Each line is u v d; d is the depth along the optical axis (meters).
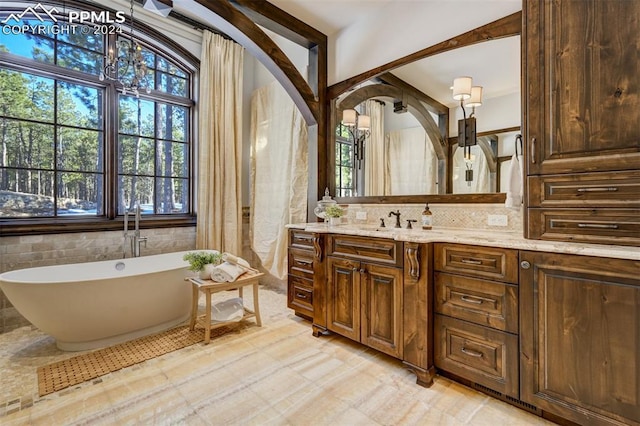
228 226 4.07
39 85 3.02
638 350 1.25
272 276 4.13
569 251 1.39
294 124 3.60
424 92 2.58
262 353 2.24
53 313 2.14
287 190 3.66
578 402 1.39
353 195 3.10
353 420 1.55
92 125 3.34
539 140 1.65
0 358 2.16
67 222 3.04
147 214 3.73
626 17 1.42
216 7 2.44
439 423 1.52
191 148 4.07
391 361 2.13
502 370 1.61
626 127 1.41
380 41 2.86
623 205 1.41
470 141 2.32
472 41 2.29
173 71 3.96
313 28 3.16
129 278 2.37
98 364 2.07
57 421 1.53
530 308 1.51
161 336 2.53
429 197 2.55
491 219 2.22
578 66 1.54
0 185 2.82
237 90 4.18
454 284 1.78
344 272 2.32
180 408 1.63
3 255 2.71
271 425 1.51
